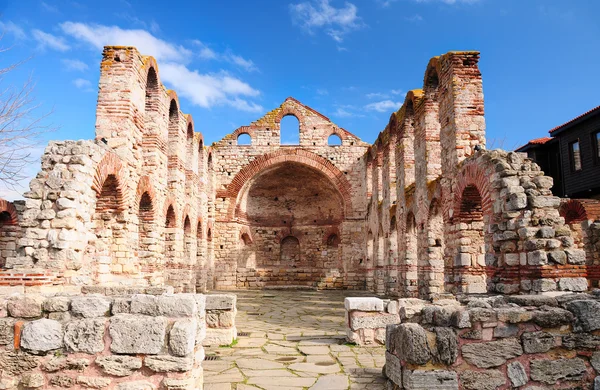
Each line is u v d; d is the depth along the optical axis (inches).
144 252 634.8
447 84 575.5
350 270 1157.1
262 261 1268.5
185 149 828.0
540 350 211.3
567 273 366.9
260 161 1189.7
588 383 212.5
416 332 205.5
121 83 557.3
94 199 457.1
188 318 211.5
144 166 644.1
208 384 265.3
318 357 337.1
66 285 394.0
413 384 200.7
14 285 358.0
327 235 1258.6
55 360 207.3
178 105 775.7
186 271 878.4
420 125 695.1
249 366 309.4
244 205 1230.9
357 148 1200.8
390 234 903.1
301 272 1235.2
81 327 208.2
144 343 204.5
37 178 413.4
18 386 207.2
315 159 1193.4
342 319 569.6
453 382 201.8
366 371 295.3
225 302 393.4
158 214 660.7
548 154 1144.8
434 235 644.7
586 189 978.1
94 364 206.4
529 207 393.4
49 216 400.5
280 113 1216.8
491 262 432.5
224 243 1167.0
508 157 435.5
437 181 608.4
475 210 527.2
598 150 954.1
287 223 1295.5
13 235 688.4
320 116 1216.2
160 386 203.0
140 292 397.1
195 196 919.0
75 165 419.8
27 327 209.3
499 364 207.2
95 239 502.0
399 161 825.5
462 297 380.5
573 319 216.4
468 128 544.1
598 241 463.5
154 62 650.2
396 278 895.7
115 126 546.6
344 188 1184.8
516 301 247.1
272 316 600.1
